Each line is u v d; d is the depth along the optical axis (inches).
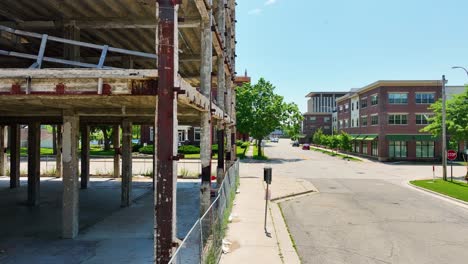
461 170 1476.4
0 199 730.8
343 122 2778.1
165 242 251.1
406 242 461.4
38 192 677.3
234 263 367.9
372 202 744.3
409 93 1945.1
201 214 462.0
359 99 2330.2
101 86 249.8
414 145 1947.6
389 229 525.0
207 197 462.3
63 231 456.4
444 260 396.5
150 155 1999.3
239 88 2041.1
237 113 2012.8
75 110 450.6
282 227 523.2
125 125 676.7
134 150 2166.6
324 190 908.0
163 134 249.0
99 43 641.6
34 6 466.6
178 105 380.8
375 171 1418.6
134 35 603.5
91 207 659.4
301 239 468.8
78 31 520.7
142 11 485.4
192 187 901.8
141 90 251.0
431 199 787.4
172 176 251.1
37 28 523.5
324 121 4259.4
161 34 249.4
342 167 1577.3
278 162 1813.5
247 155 2256.4
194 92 349.7
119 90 250.5
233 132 999.0
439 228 533.3
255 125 1995.6
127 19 502.9
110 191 850.1
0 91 250.8
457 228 534.6
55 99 306.7
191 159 1738.4
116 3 459.2
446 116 1197.7
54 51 641.6
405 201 759.7
